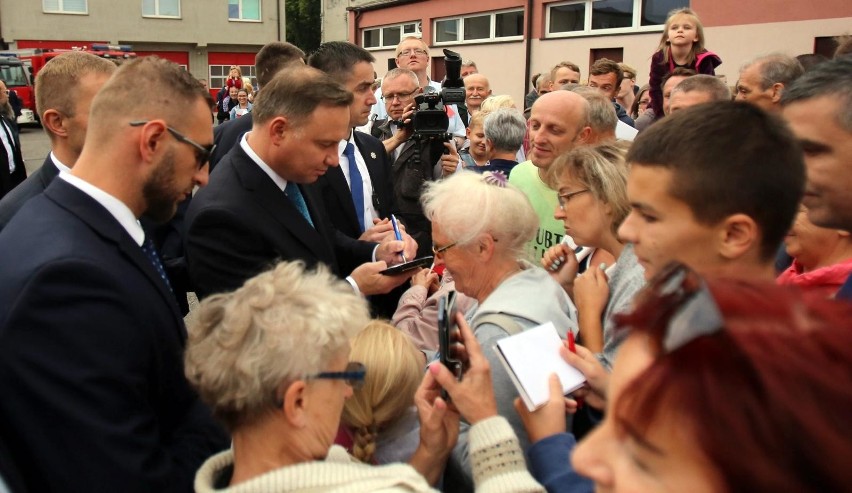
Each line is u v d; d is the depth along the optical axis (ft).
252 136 7.73
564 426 4.66
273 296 4.18
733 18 29.43
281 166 7.59
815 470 1.50
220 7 97.60
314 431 4.10
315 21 144.77
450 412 5.05
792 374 1.57
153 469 4.58
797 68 11.09
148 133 4.96
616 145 6.51
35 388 4.26
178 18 95.91
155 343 4.90
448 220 6.01
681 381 1.69
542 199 9.94
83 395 4.32
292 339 3.95
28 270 4.39
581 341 5.85
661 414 1.72
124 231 4.98
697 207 4.06
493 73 47.75
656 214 4.23
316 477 3.81
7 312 4.31
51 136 7.88
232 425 4.13
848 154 4.37
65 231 4.67
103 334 4.46
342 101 7.48
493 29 47.80
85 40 92.63
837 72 4.48
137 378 4.66
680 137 4.11
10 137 18.83
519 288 5.80
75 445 4.28
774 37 27.81
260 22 100.32
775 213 4.04
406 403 5.32
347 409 5.19
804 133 4.50
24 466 4.37
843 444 1.48
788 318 1.73
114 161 4.98
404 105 15.74
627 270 5.77
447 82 16.58
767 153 4.00
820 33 26.13
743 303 1.78
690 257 4.18
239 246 7.29
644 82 35.91
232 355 3.96
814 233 5.21
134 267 4.94
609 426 2.07
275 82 7.55
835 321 1.72
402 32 59.06
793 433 1.52
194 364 4.13
